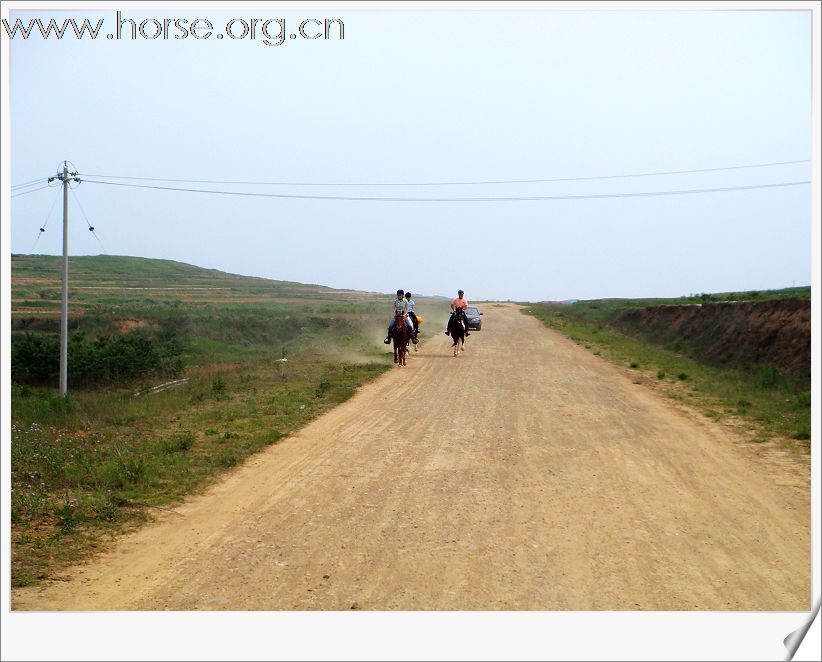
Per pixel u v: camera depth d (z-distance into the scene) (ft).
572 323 179.32
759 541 26.89
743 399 58.95
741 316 100.68
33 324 135.33
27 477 35.40
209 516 30.25
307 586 22.67
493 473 36.70
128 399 66.80
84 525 29.07
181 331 139.64
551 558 25.00
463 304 97.91
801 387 64.54
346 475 36.60
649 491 33.50
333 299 291.79
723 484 34.76
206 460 39.65
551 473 36.68
